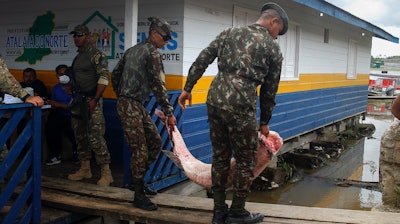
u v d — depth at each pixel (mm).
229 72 3279
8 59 7172
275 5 3420
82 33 4492
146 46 3877
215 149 3516
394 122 5535
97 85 4496
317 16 9906
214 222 3496
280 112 8539
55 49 6605
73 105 4652
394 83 30938
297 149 9914
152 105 4773
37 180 3625
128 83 3881
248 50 3230
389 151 5430
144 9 5801
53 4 6562
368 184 8047
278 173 7730
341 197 7301
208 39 6070
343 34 12031
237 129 3256
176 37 5625
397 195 5324
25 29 6910
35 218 3635
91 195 4242
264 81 3338
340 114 12453
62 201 4059
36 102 3502
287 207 4000
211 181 3768
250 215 3539
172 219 3666
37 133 3576
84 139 4836
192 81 3521
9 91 3412
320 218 3723
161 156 4996
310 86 10008
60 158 5848
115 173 5453
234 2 6566
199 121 5984
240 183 3371
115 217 3838
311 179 8406
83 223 4137
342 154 10875
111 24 6012
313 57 10016
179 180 5398
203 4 5895
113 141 6035
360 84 14344
